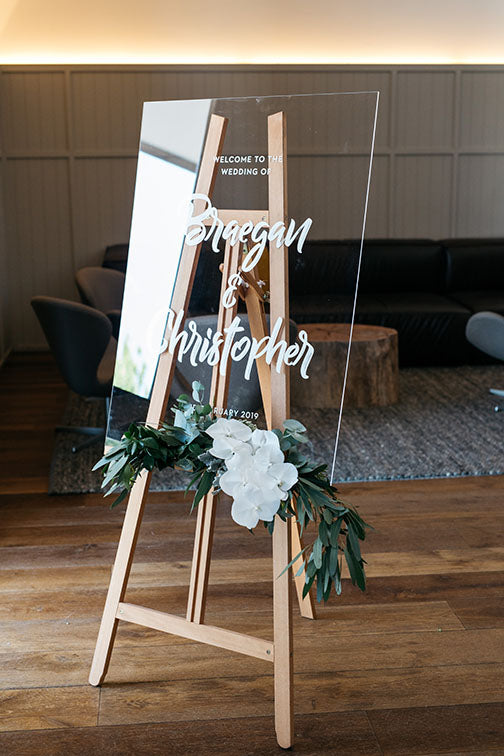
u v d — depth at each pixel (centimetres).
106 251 624
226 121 195
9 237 646
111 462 196
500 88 659
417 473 365
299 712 202
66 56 629
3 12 614
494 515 321
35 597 257
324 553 185
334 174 187
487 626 240
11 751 187
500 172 676
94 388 385
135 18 626
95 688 212
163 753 187
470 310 584
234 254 195
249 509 177
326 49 646
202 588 202
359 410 467
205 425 192
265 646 190
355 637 235
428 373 565
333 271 190
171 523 315
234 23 635
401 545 294
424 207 675
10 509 331
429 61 657
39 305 371
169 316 207
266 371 196
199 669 220
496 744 190
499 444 403
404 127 658
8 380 569
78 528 311
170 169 206
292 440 184
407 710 202
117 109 633
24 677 216
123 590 210
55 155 635
